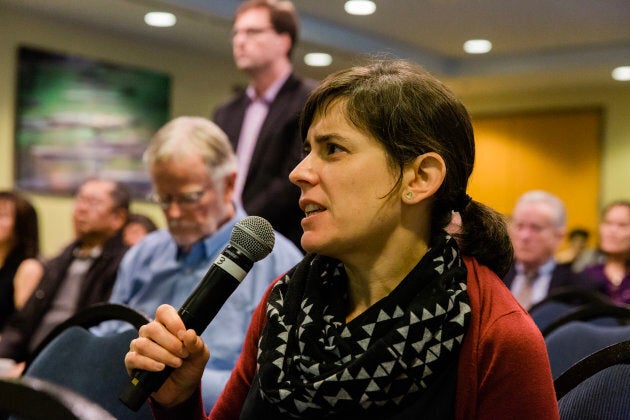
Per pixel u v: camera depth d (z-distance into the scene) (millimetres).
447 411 1020
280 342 1087
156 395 1104
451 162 1075
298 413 1023
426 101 1061
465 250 1138
